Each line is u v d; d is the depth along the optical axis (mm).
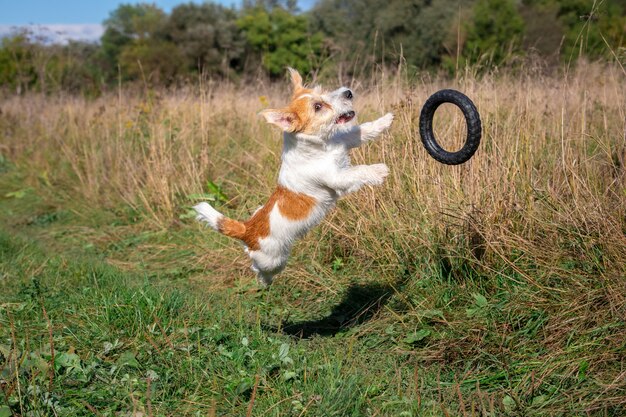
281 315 4844
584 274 3699
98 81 13992
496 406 3230
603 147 4559
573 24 13750
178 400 3352
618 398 2969
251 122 8148
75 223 7590
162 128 7961
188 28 25938
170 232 6734
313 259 5375
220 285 5508
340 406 3160
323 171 3920
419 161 5133
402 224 4949
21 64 14195
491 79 6242
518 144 4914
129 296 4355
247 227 4172
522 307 3740
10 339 3924
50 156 9500
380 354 3963
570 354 3348
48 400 3178
